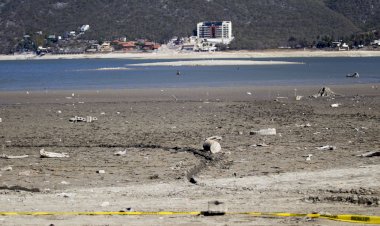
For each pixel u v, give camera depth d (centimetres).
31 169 8519
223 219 5556
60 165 8769
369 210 5809
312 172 7656
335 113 14775
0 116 15550
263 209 5909
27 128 13162
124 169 8400
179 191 6869
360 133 11256
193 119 14125
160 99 19725
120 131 12325
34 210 5981
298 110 15638
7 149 10431
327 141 10375
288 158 8788
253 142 10475
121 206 6144
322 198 6316
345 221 5431
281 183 7119
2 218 5650
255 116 14562
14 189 7194
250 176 7594
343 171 7612
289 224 5359
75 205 6209
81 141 11162
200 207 6050
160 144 10556
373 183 6919
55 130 12725
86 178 7862
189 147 10094
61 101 19562
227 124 13112
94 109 16862
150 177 7781
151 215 5738
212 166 8388
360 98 18812
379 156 8650
